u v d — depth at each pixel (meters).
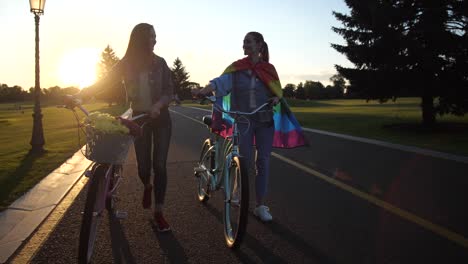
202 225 5.02
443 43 16.64
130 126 3.69
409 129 17.75
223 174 5.02
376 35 18.30
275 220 5.12
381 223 4.96
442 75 17.19
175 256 4.11
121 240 4.55
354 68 19.44
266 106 4.96
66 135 17.36
